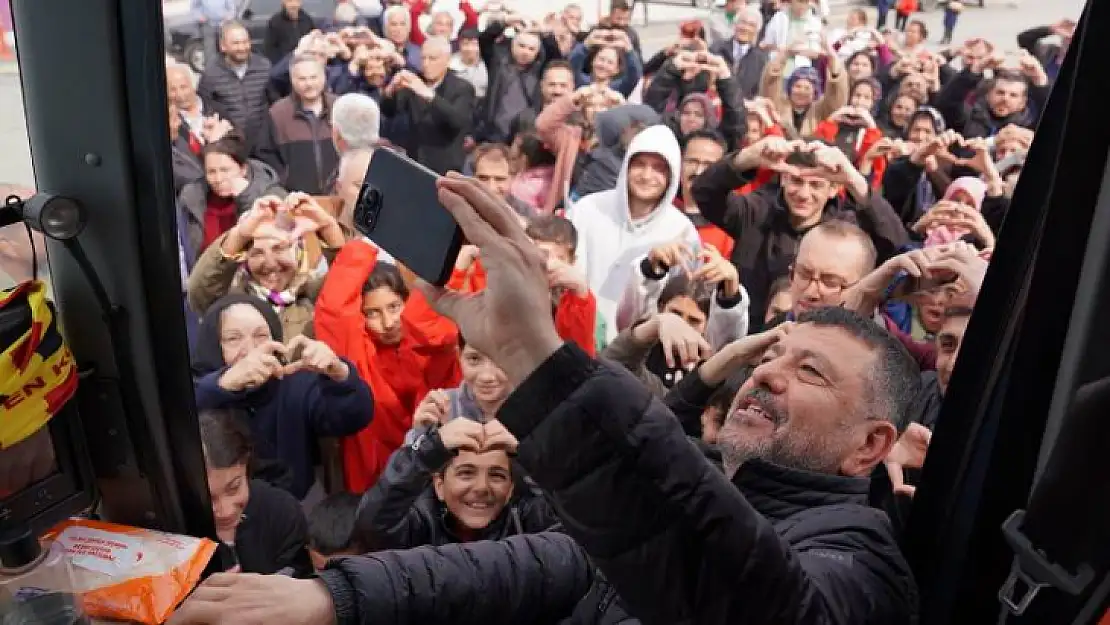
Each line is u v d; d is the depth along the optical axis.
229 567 0.77
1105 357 0.54
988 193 2.12
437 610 0.77
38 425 0.60
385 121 2.63
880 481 1.47
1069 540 0.49
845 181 2.14
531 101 2.63
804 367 1.13
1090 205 0.56
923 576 0.79
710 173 2.25
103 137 0.59
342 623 0.72
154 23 0.57
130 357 0.66
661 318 2.06
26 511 0.62
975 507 0.73
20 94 0.60
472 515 1.63
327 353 1.92
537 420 0.52
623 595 0.56
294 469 1.95
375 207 0.62
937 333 1.77
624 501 0.53
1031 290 0.60
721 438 1.17
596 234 2.29
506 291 0.51
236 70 2.58
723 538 0.52
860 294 1.91
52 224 0.59
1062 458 0.49
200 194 2.41
